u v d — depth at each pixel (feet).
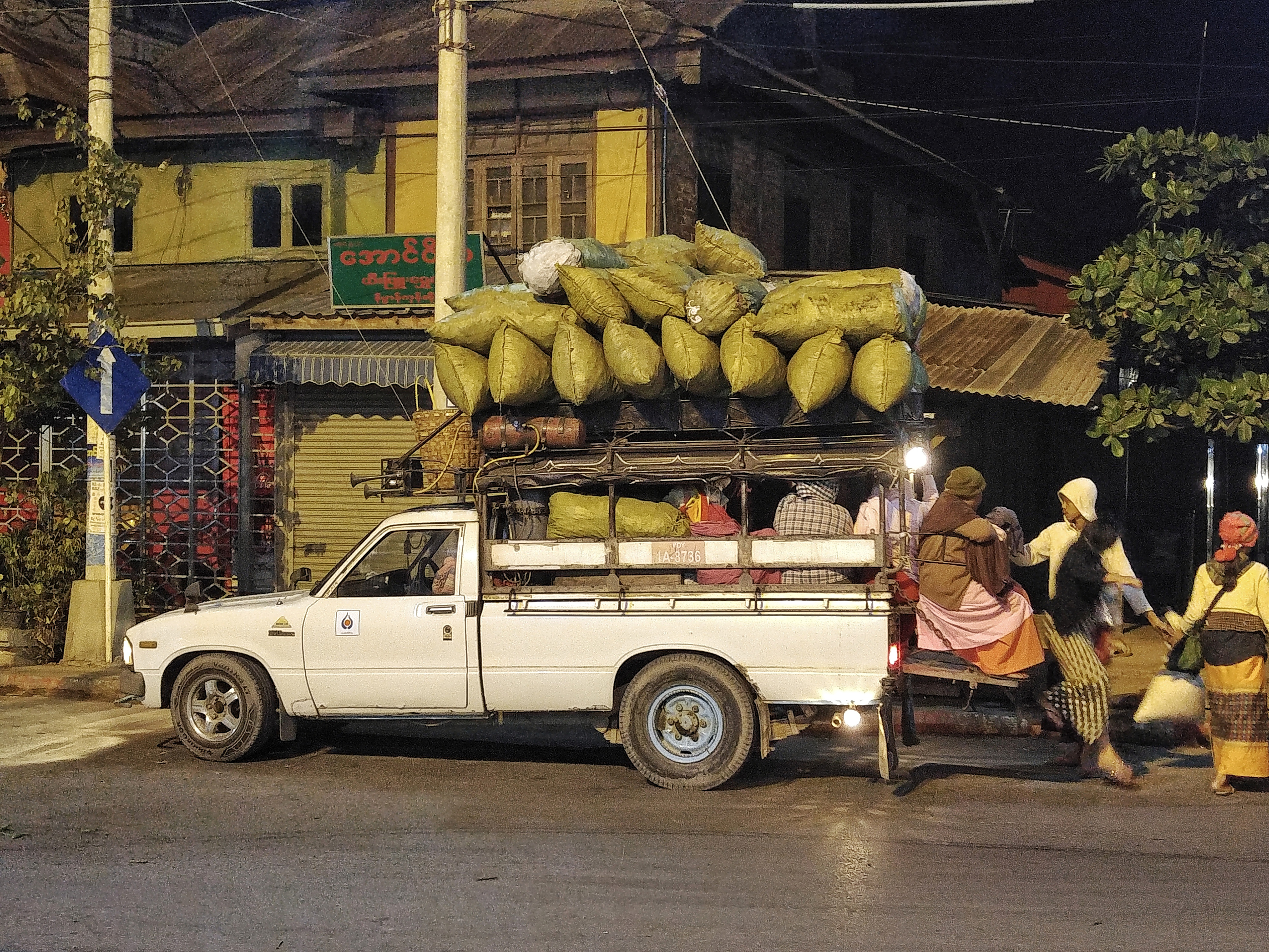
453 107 36.06
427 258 49.88
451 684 27.14
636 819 23.68
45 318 38.88
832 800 25.16
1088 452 60.08
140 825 23.43
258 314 50.08
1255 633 25.26
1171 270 42.19
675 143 56.34
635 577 26.45
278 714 28.78
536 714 27.09
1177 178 43.45
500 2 60.95
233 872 20.43
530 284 27.12
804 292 25.39
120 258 62.39
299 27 68.90
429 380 38.73
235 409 52.49
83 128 40.16
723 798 25.35
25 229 61.98
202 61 67.41
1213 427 40.81
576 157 56.44
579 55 54.75
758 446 26.11
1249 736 25.23
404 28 62.95
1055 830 22.86
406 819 23.76
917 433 25.80
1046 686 27.43
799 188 66.23
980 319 54.08
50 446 52.34
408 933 17.53
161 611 52.42
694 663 25.81
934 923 17.84
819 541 25.38
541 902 18.80
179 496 52.65
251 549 52.21
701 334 25.68
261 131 59.00
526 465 27.04
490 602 27.12
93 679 38.45
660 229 55.31
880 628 25.03
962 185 78.38
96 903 18.93
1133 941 17.17
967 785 26.53
